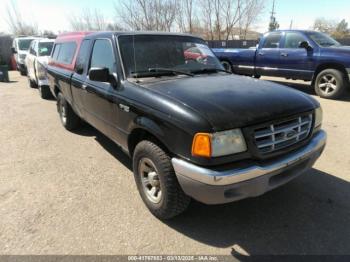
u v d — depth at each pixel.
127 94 3.30
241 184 2.49
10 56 20.38
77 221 3.11
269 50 9.84
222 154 2.48
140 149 3.07
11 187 3.79
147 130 2.96
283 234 2.90
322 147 3.19
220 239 2.85
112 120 3.74
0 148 5.14
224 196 2.50
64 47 5.73
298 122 2.88
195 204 3.39
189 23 24.47
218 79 3.55
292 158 2.75
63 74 5.34
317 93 8.89
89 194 3.62
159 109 2.82
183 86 3.14
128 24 22.05
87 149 5.05
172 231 2.96
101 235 2.90
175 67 3.81
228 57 11.09
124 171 4.21
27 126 6.41
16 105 8.41
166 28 22.45
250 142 2.55
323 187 3.69
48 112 7.58
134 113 3.15
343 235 2.87
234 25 26.80
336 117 6.71
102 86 3.87
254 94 2.97
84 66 4.57
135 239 2.85
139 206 3.37
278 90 3.19
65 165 4.43
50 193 3.65
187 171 2.55
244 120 2.54
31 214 3.22
